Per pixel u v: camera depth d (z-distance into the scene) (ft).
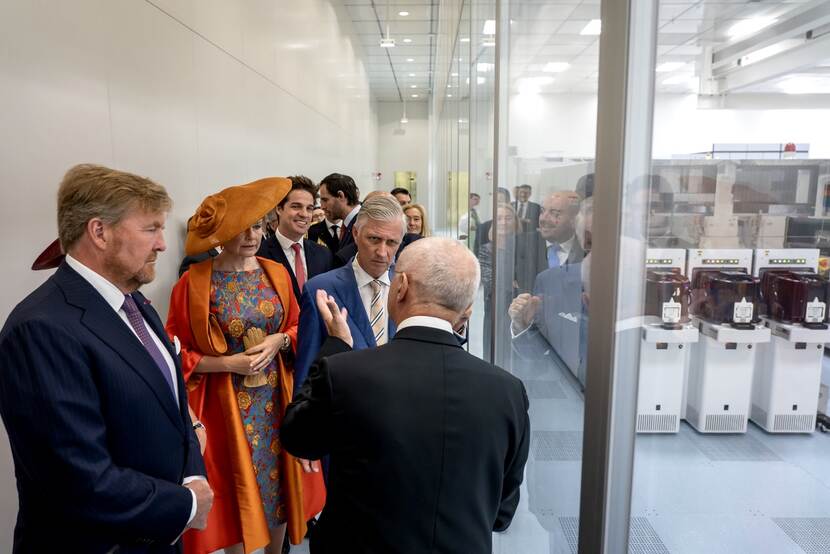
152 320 4.13
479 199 7.54
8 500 4.86
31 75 5.16
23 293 5.04
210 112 9.85
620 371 2.99
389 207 5.65
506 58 5.34
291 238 8.54
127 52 6.95
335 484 3.00
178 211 8.43
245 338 5.75
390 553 2.81
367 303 5.80
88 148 6.07
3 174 4.81
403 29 33.30
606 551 3.12
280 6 15.35
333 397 2.98
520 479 3.30
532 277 4.80
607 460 3.01
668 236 3.06
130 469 3.44
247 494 5.59
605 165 2.83
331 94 24.63
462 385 3.02
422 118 58.70
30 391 3.05
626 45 2.72
